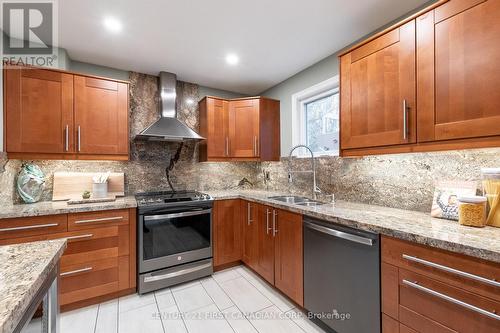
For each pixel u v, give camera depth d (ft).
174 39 7.01
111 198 7.60
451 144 4.01
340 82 5.95
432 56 4.19
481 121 3.60
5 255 2.84
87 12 5.72
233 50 7.72
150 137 8.43
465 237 3.49
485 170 4.31
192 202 8.05
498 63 3.44
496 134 3.46
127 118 7.90
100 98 7.47
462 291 3.23
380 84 5.03
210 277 8.32
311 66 8.91
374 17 6.07
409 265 3.84
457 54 3.87
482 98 3.60
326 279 5.37
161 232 7.50
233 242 9.05
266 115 10.14
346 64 5.81
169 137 8.41
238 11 5.77
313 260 5.73
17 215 5.61
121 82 7.82
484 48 3.58
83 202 6.98
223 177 11.21
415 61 4.43
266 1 5.43
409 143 4.56
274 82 10.62
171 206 7.66
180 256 7.80
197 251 8.14
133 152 9.20
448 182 4.97
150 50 7.64
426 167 5.43
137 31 6.56
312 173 8.61
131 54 7.88
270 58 8.32
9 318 1.64
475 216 4.10
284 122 10.34
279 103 10.58
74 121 7.06
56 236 6.07
